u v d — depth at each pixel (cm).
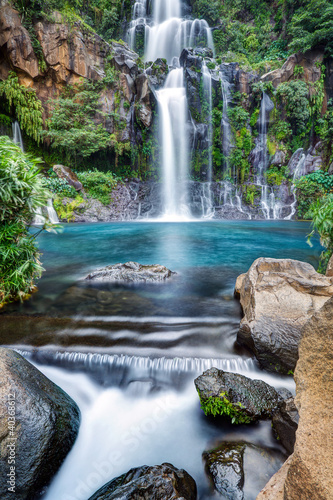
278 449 188
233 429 209
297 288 316
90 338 308
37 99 1453
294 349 262
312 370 91
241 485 159
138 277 525
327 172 1761
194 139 1859
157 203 1780
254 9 2411
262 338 272
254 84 1838
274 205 1853
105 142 1574
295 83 1766
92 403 238
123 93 1666
